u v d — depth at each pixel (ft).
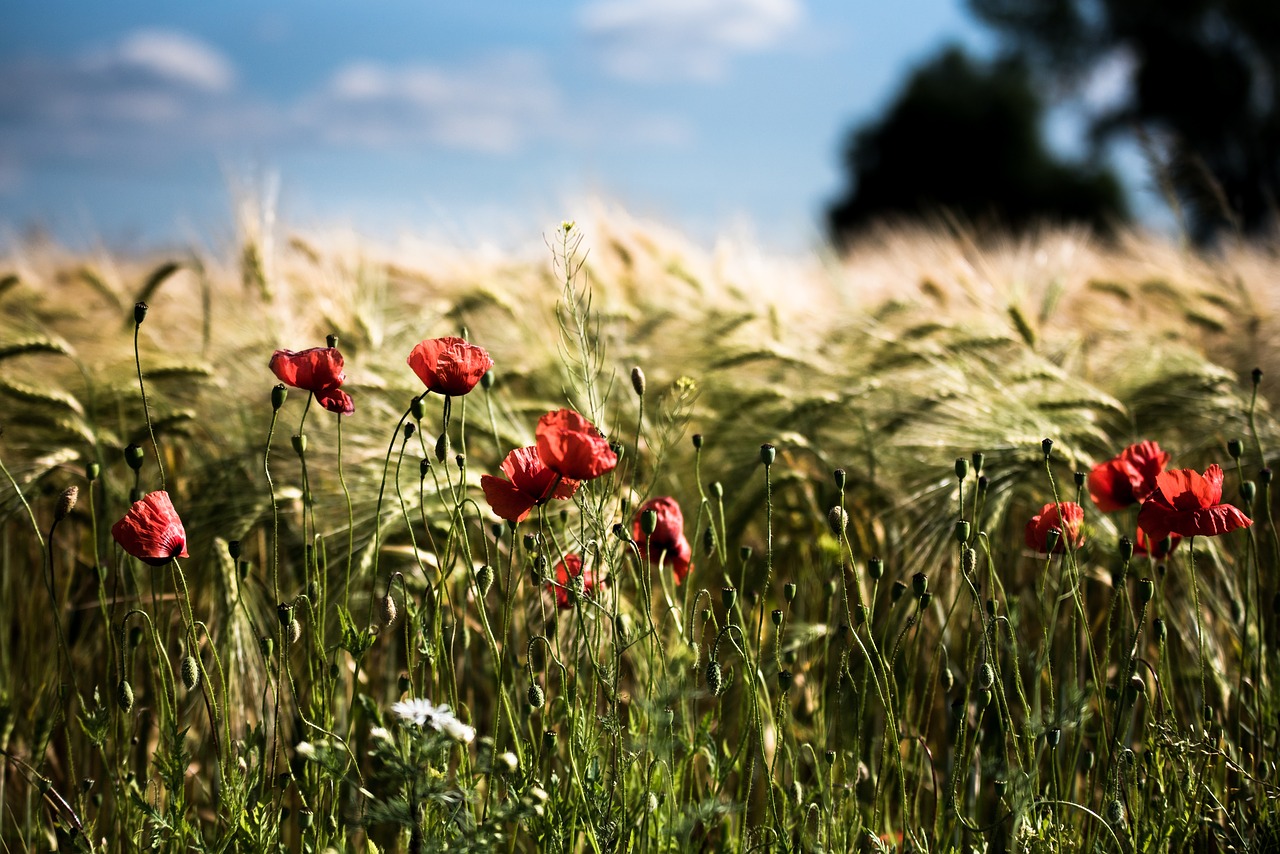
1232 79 98.78
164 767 7.29
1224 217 16.31
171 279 14.99
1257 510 11.07
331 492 9.96
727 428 12.18
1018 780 7.55
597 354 9.26
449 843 6.83
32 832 8.60
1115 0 104.32
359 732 9.23
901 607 10.24
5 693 9.25
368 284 13.89
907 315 13.89
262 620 9.41
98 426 11.16
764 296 15.20
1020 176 123.34
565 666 8.84
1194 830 7.91
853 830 7.80
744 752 8.30
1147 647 10.11
